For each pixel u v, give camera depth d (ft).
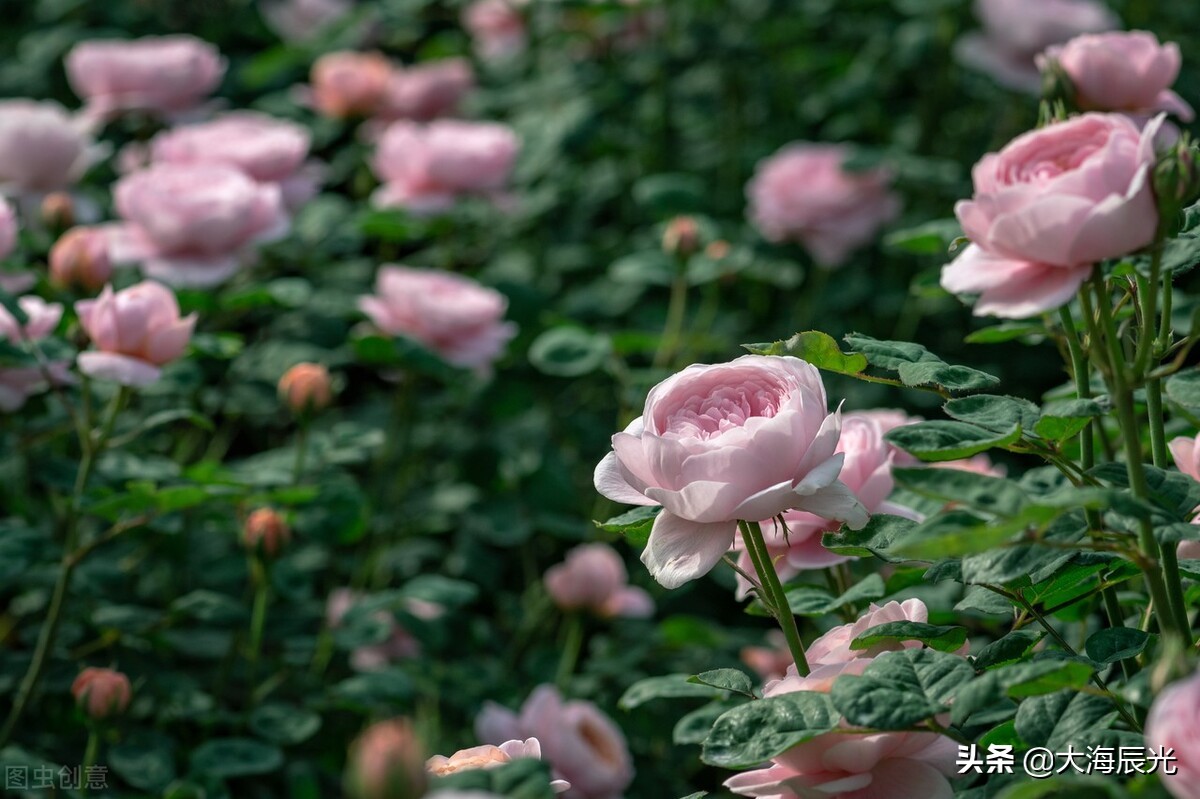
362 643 4.59
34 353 4.20
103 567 4.60
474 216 5.82
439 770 2.74
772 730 2.69
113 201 5.47
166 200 4.65
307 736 4.44
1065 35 5.62
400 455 5.38
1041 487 3.59
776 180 5.63
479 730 4.49
